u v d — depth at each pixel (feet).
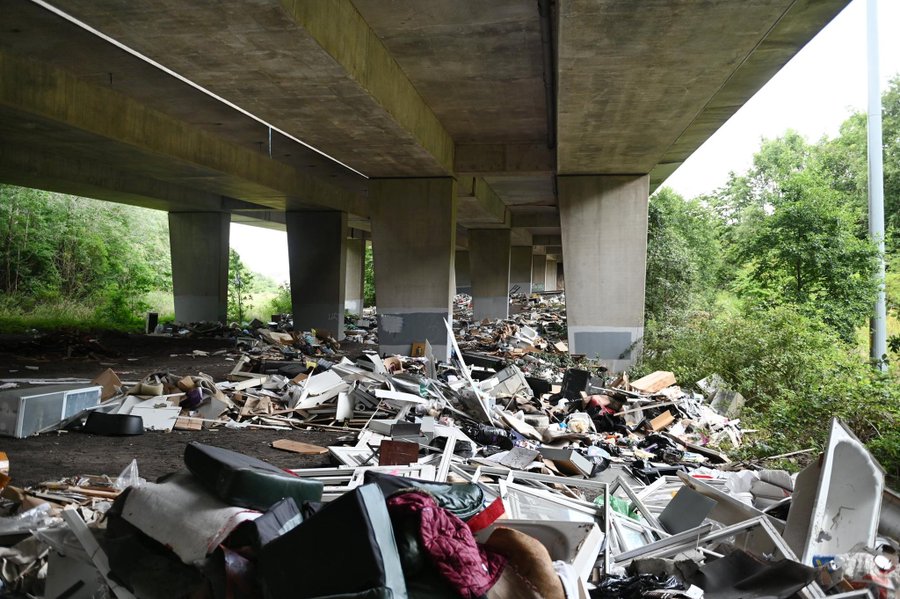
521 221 156.46
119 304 146.20
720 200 201.77
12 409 38.91
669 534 24.53
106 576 15.99
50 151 70.13
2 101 48.06
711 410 52.60
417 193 82.64
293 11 33.58
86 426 41.27
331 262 121.80
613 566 20.36
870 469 20.30
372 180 83.30
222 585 14.30
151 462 35.32
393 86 52.60
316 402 48.39
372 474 18.20
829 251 74.23
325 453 38.86
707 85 47.24
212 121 70.64
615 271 82.74
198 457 16.90
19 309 134.00
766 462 40.09
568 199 83.10
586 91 48.73
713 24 36.63
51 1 31.96
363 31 44.83
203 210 123.75
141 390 46.34
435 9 43.06
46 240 156.35
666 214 125.70
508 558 15.78
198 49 38.11
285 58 39.47
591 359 82.48
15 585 17.51
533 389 60.64
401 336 83.35
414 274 83.05
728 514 24.35
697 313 100.07
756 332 63.10
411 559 14.17
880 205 71.72
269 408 48.47
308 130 57.88
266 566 14.19
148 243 189.78
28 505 21.94
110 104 59.41
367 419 46.52
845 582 17.34
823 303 72.13
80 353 75.31
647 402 52.60
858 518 20.21
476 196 100.89
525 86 59.16
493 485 27.22
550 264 324.60
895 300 78.74
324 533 13.69
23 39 45.78
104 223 172.76
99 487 27.50
